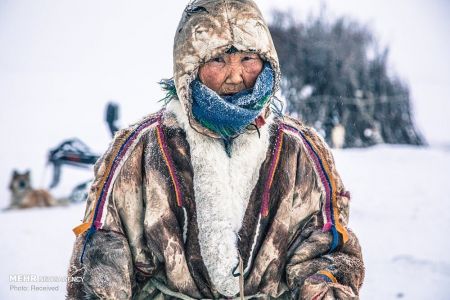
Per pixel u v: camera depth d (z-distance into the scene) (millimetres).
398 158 12992
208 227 2484
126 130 2607
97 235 2494
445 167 11906
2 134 25250
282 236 2539
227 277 2482
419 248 6309
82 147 12266
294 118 2736
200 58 2436
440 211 8055
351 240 2596
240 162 2508
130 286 2488
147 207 2518
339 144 14602
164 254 2496
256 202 2533
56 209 10641
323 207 2607
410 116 16844
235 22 2438
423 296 4930
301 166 2602
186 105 2455
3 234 7672
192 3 2547
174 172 2510
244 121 2447
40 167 18203
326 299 2441
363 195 9227
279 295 2598
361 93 15336
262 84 2469
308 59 14727
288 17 14906
